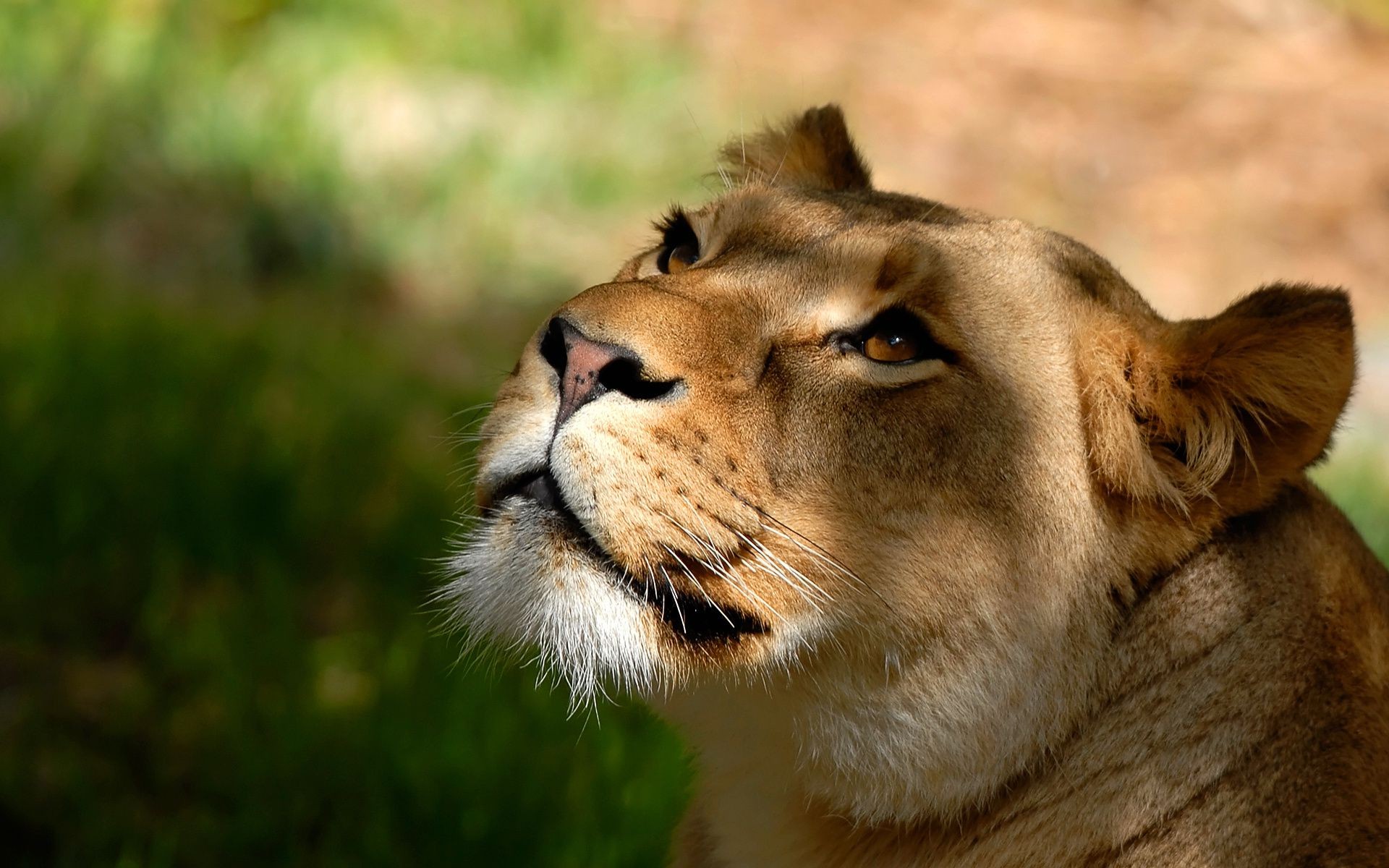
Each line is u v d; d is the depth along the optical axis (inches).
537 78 806.5
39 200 668.7
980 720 259.8
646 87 818.8
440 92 780.0
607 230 735.7
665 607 254.7
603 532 248.7
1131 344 261.9
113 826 368.8
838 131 335.9
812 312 261.9
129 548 454.0
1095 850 261.0
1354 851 250.5
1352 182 876.6
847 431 257.8
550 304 680.4
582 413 247.0
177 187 693.3
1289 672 259.9
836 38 948.6
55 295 589.3
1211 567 264.1
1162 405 258.1
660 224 315.0
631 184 762.2
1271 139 901.8
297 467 488.7
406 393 566.9
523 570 255.0
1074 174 858.1
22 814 370.0
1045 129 889.5
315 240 684.7
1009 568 259.0
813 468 257.3
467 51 805.2
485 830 362.3
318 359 579.8
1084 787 261.1
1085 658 261.7
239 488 469.7
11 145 683.4
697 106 826.2
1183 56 972.6
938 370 260.8
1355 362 251.0
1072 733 261.9
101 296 602.2
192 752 396.5
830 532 257.6
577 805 371.2
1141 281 778.8
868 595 257.8
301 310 644.7
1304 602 263.3
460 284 687.1
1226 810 256.7
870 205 288.2
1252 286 791.1
